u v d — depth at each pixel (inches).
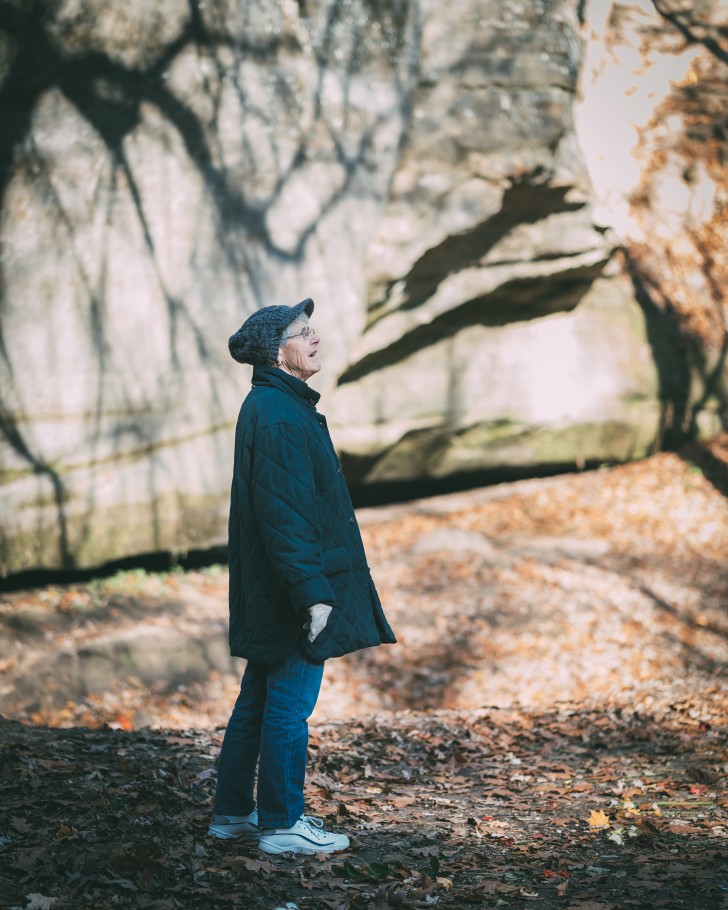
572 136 520.7
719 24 656.4
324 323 465.7
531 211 517.0
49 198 392.5
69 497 399.9
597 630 410.6
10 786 148.3
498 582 442.9
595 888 126.1
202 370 435.2
